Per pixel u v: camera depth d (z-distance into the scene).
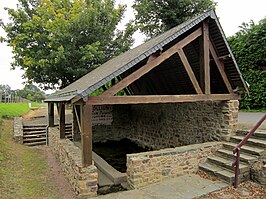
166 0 19.30
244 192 5.18
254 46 12.89
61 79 16.59
